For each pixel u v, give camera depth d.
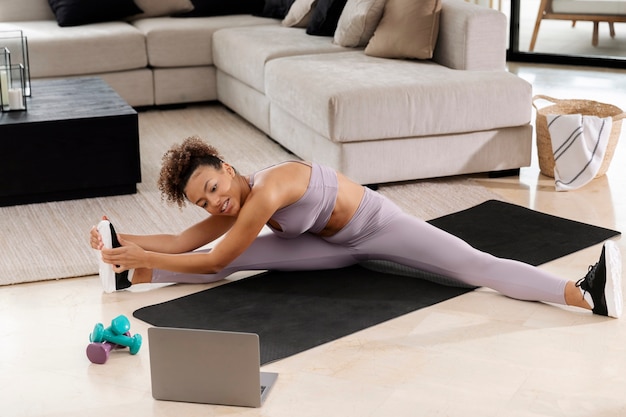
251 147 5.23
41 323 3.16
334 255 3.49
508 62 7.51
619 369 2.81
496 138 4.59
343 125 4.27
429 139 4.47
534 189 4.51
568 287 3.19
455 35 4.83
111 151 4.39
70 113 4.38
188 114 6.00
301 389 2.73
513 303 3.27
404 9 4.96
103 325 3.01
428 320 3.15
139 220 4.12
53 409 2.65
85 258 3.67
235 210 3.15
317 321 3.14
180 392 2.68
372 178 4.43
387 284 3.43
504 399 2.66
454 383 2.75
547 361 2.87
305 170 3.27
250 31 5.84
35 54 5.62
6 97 4.43
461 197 4.38
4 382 2.79
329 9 5.56
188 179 3.05
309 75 4.62
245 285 3.45
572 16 7.25
